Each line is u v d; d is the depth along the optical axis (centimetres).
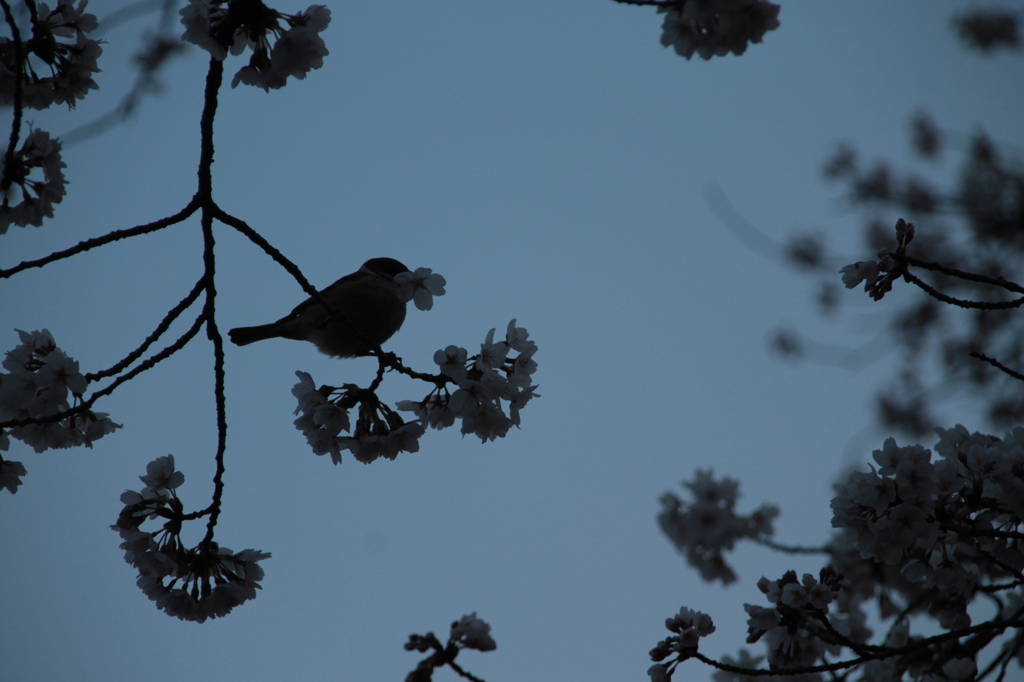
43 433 698
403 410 725
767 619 863
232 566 714
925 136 1991
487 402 707
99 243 668
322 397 719
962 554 835
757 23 641
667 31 654
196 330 709
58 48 740
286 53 666
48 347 713
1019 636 912
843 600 1167
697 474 1393
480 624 640
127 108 847
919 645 748
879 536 716
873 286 735
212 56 657
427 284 783
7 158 675
